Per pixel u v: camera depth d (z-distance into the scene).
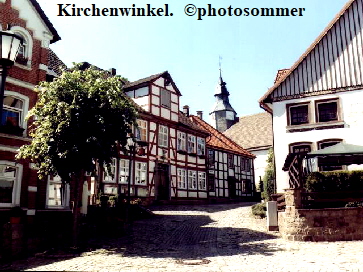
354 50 17.48
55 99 11.41
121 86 12.38
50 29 16.08
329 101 17.53
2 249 10.42
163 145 26.44
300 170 12.77
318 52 18.14
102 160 11.77
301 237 11.86
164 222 16.95
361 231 11.77
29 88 14.55
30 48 14.93
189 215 19.52
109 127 11.48
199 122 37.66
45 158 11.17
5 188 13.31
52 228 13.34
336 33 17.95
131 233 14.23
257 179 42.81
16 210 11.34
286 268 7.61
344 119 17.08
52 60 17.77
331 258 8.62
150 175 24.73
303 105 18.05
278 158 18.02
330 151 12.62
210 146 32.56
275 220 14.10
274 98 18.69
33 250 11.41
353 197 13.60
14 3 14.55
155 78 26.20
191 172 29.14
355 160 13.60
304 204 13.21
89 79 12.02
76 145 11.00
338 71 17.61
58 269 8.37
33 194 14.09
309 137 17.59
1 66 6.75
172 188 26.58
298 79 18.33
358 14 17.72
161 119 26.33
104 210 16.45
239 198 35.91
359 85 17.06
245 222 16.41
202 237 13.21
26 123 14.16
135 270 7.95
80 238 13.23
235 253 9.91
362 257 8.57
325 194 12.45
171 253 10.28
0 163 13.00
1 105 6.61
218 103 66.00
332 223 11.80
